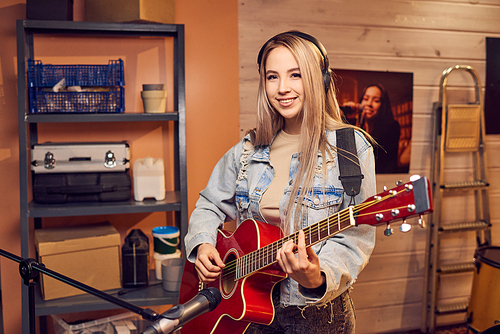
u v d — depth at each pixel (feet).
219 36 7.97
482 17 9.16
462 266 9.21
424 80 8.98
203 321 4.76
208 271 4.70
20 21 6.42
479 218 9.46
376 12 8.61
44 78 6.79
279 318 4.42
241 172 4.95
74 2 7.37
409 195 2.89
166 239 7.13
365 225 4.06
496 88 9.27
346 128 4.32
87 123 7.65
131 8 6.67
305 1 8.25
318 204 4.20
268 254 3.98
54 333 7.75
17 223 7.51
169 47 7.79
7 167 7.38
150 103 7.06
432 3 8.87
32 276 3.75
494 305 7.39
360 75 8.59
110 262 6.88
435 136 8.95
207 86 8.00
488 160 9.42
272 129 4.79
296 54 4.19
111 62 7.61
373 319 9.20
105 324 6.69
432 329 9.05
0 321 7.47
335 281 3.72
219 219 5.33
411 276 9.31
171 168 8.00
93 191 6.86
